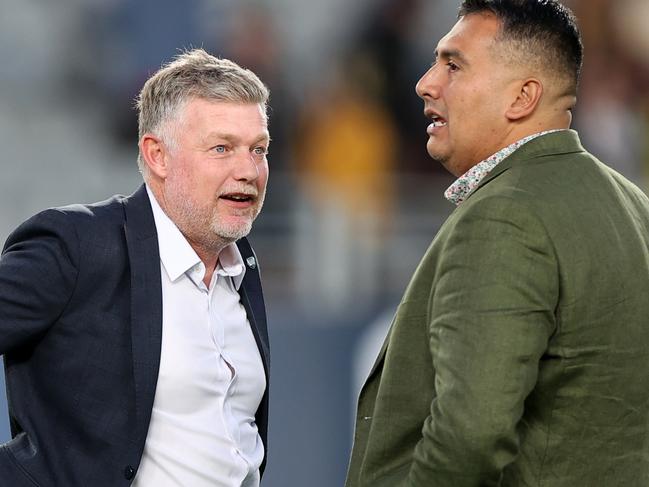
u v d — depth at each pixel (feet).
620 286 30.53
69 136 100.27
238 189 34.45
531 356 29.19
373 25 105.50
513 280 29.32
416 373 31.71
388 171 100.42
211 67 34.78
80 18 105.91
